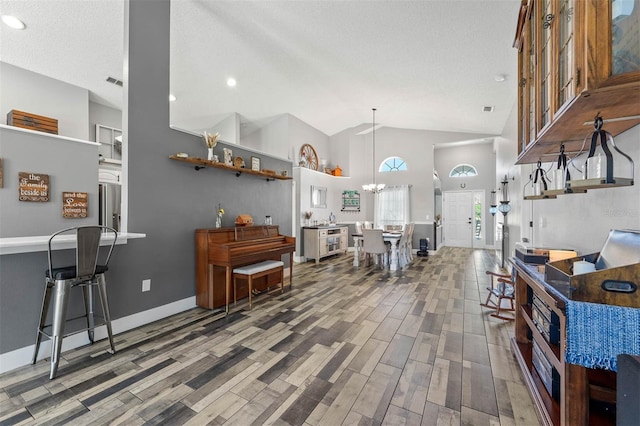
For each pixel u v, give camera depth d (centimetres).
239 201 390
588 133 148
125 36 270
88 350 225
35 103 410
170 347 231
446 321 287
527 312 203
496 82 395
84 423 148
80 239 197
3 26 320
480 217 884
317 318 295
